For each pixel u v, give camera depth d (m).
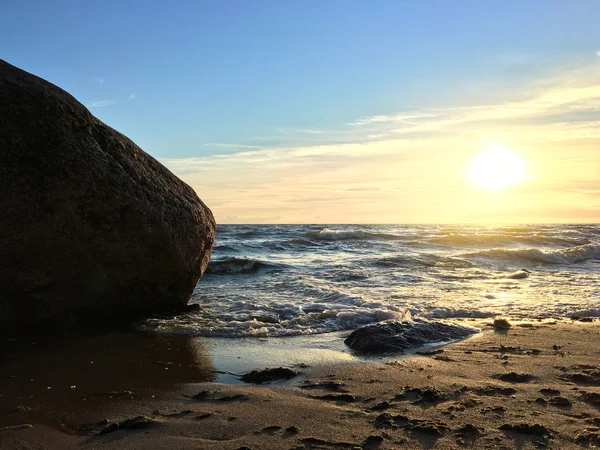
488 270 12.71
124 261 6.48
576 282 10.59
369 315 6.99
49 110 5.93
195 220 7.20
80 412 3.58
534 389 3.84
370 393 3.85
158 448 2.93
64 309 6.21
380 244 20.19
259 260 13.39
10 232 5.52
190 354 5.25
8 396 3.91
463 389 3.87
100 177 6.11
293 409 3.54
